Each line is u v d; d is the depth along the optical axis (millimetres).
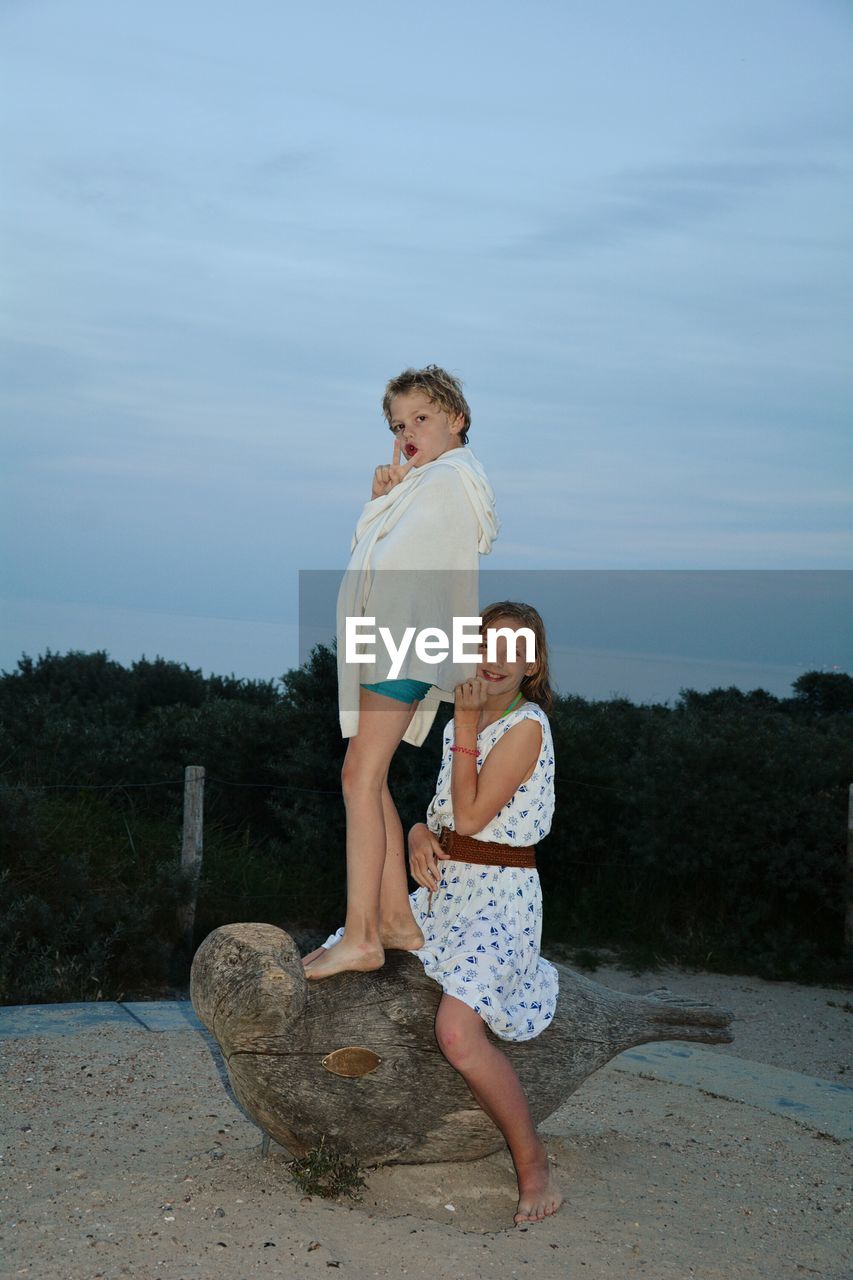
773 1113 4824
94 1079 4816
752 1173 4102
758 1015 8539
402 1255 3062
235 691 16969
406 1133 3553
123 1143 3977
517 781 3600
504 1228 3414
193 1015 6020
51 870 8367
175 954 8578
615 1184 3830
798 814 10422
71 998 7160
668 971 9695
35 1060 5078
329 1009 3383
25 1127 4129
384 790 3580
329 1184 3471
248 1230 3113
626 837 11070
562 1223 3416
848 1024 8367
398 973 3465
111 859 9094
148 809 10891
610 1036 3887
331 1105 3424
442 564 3445
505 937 3523
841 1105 4945
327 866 10398
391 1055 3410
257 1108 3457
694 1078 5254
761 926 10391
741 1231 3535
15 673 16031
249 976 3271
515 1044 3629
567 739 11406
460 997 3352
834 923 10344
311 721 11289
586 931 10445
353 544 3646
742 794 10445
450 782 3707
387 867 3551
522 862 3668
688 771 10781
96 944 7652
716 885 10656
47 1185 3479
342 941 3469
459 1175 3707
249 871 9969
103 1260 2900
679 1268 3180
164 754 11750
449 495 3498
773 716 13180
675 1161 4160
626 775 11094
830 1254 3434
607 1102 4867
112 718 14117
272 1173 3594
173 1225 3125
